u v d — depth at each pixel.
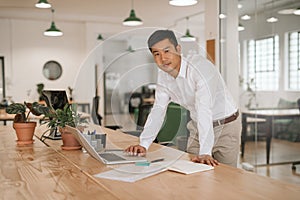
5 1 6.80
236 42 5.05
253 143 4.86
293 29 4.22
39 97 8.28
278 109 4.44
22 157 2.05
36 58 8.64
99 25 8.82
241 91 5.02
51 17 8.38
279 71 4.43
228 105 2.20
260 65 4.72
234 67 5.07
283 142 4.38
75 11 7.98
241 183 1.41
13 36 8.41
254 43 4.80
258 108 4.75
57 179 1.52
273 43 4.52
